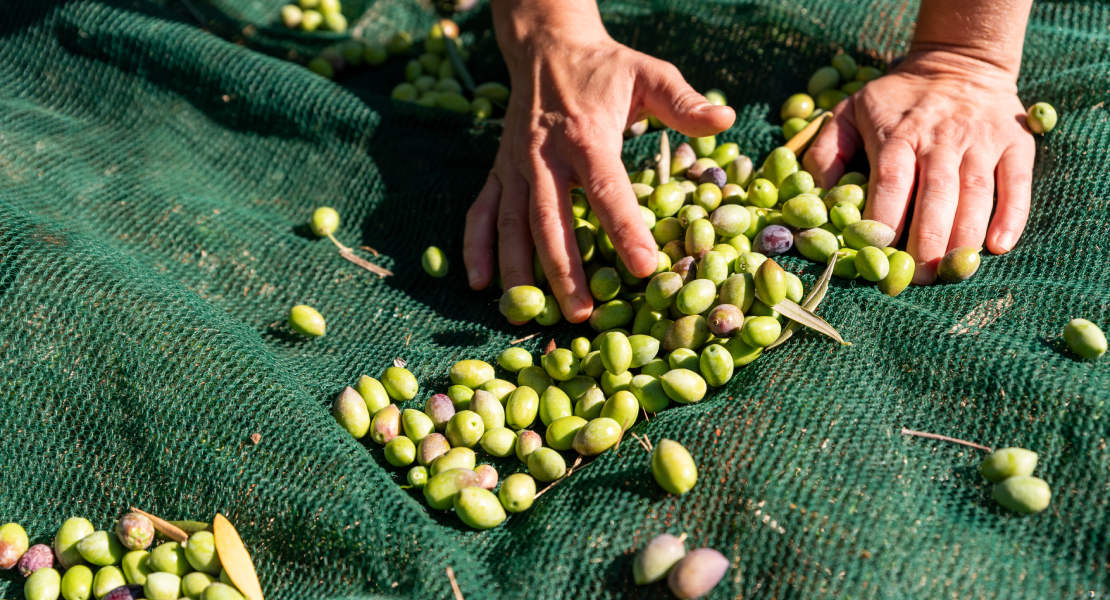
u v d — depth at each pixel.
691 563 0.56
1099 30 0.78
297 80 0.83
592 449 0.62
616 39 0.87
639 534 0.58
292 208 0.81
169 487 0.63
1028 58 0.77
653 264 0.66
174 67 0.84
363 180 0.81
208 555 0.60
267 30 0.98
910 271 0.66
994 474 0.58
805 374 0.62
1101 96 0.73
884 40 0.81
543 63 0.75
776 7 0.82
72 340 0.66
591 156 0.69
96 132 0.82
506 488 0.61
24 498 0.65
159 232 0.76
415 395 0.68
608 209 0.67
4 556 0.62
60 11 0.85
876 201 0.69
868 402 0.61
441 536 0.60
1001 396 0.60
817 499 0.58
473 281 0.72
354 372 0.69
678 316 0.67
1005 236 0.68
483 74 0.93
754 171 0.77
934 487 0.59
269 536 0.61
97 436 0.65
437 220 0.78
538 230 0.70
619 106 0.72
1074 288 0.64
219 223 0.76
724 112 0.69
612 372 0.64
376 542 0.60
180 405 0.64
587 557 0.58
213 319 0.68
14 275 0.67
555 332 0.70
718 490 0.59
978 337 0.62
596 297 0.69
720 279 0.66
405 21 1.03
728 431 0.60
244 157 0.83
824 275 0.65
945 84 0.73
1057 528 0.57
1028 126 0.72
